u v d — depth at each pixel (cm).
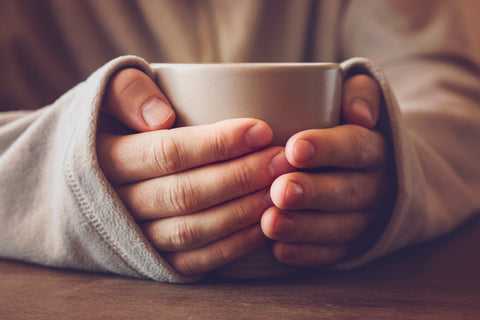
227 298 32
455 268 37
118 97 35
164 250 35
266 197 34
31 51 68
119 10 71
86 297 32
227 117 34
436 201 42
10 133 41
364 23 67
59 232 36
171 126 35
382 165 37
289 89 33
